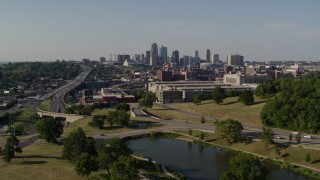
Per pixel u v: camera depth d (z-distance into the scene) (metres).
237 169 152.88
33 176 176.88
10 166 195.25
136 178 168.88
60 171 183.88
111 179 152.50
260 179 149.38
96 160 175.75
